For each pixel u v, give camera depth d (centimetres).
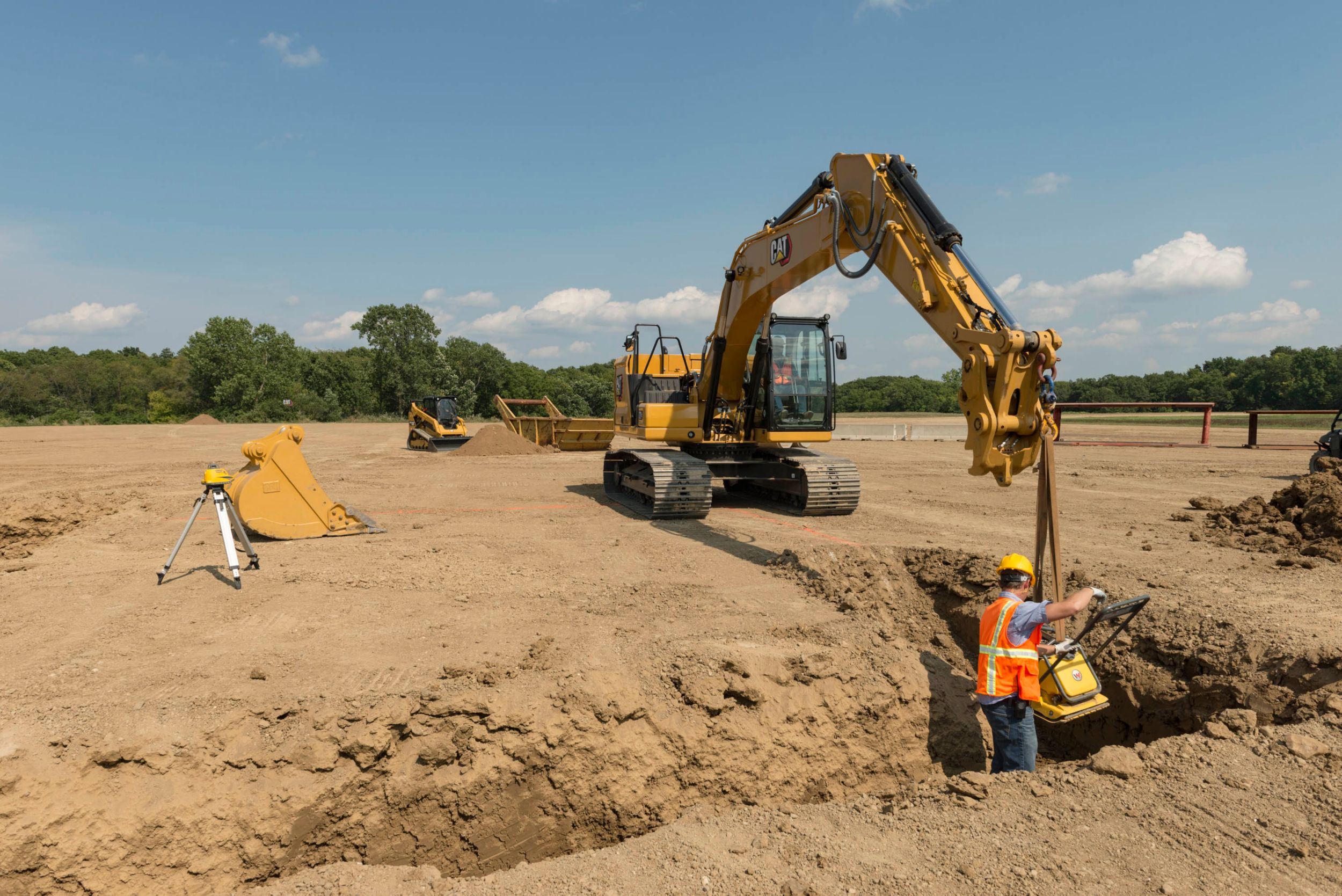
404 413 8969
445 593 816
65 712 511
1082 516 1330
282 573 891
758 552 1031
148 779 466
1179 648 679
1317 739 520
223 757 483
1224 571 895
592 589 835
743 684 584
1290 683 599
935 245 752
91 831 440
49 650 634
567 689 555
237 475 1123
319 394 8956
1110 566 914
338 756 498
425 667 595
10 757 459
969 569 838
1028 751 566
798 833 436
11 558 979
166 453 2830
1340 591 801
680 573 912
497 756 518
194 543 1073
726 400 1421
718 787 552
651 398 1508
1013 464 648
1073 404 3036
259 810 466
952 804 461
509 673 581
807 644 666
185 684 559
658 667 605
